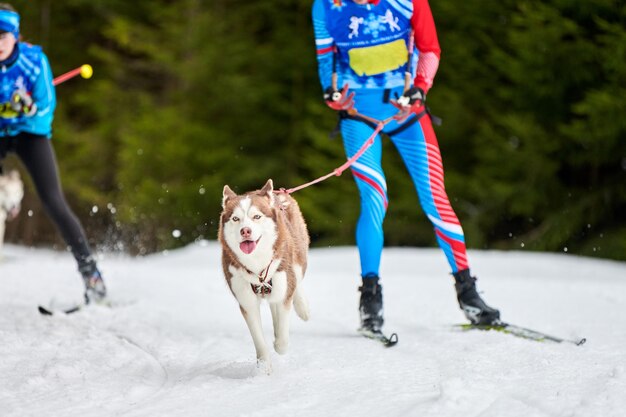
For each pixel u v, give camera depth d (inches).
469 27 875.4
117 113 1078.4
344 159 920.9
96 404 173.3
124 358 218.2
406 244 893.8
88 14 1139.9
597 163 764.6
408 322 279.4
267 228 191.5
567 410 160.7
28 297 340.8
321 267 517.3
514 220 858.8
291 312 299.6
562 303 328.8
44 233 1045.2
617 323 272.2
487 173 826.8
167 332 259.9
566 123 804.0
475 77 870.4
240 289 195.9
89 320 278.8
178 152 998.4
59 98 1130.7
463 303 255.1
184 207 987.3
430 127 258.7
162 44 1045.8
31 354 222.1
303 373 196.1
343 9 247.8
